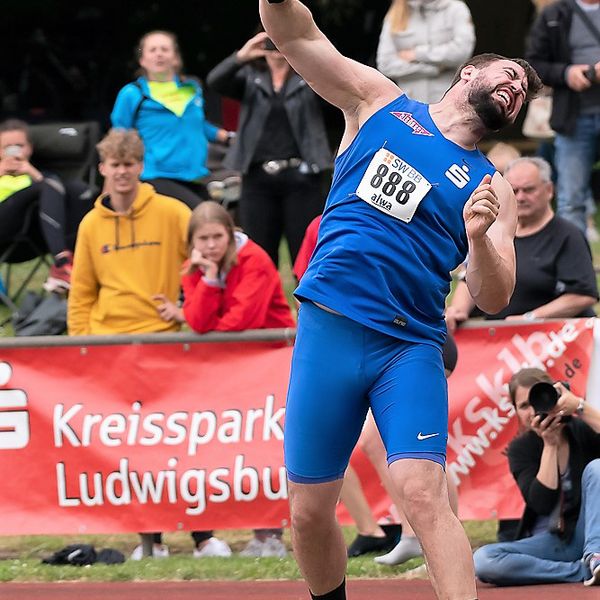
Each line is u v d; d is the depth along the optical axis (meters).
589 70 26.31
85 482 18.95
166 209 20.70
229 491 18.70
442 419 11.26
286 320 19.52
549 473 16.75
